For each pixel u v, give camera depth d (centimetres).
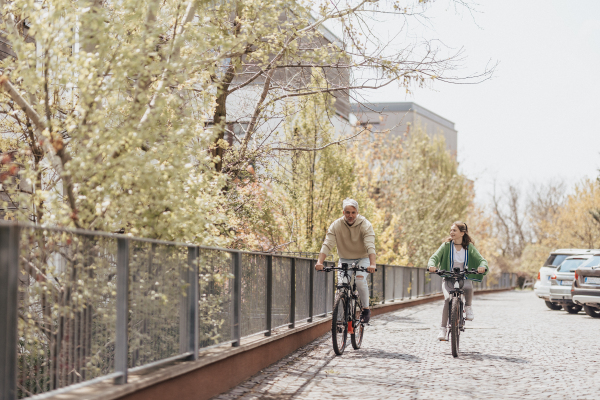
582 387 670
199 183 621
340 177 1697
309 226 1686
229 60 876
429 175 3173
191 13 695
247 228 1143
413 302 2255
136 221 588
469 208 4181
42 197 562
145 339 503
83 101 573
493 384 682
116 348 451
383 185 2764
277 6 796
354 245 962
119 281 457
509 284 5809
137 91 603
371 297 1644
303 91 1202
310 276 1070
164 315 532
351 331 927
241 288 707
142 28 604
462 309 938
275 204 1512
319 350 948
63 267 436
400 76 984
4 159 559
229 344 671
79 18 573
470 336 1183
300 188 1631
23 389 443
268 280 818
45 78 579
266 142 1254
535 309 2203
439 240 2902
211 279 619
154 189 580
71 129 566
